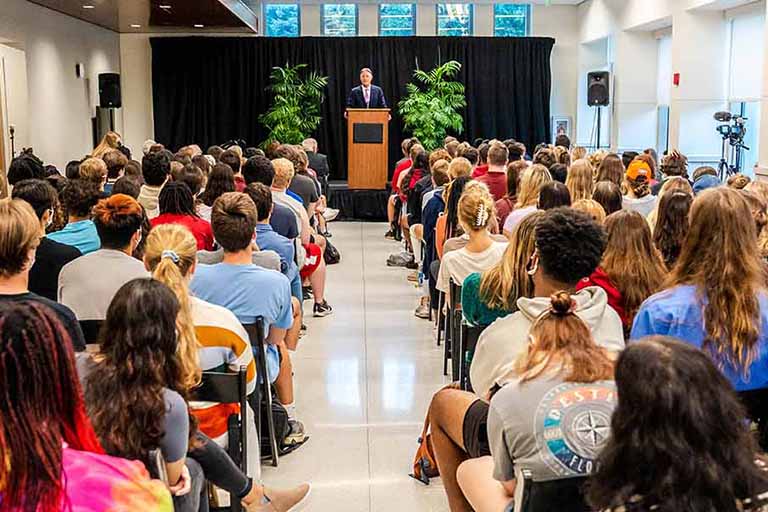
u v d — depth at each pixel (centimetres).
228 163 677
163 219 444
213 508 302
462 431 280
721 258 248
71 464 148
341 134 1465
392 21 1509
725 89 1069
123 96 1478
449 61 1448
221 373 293
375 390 499
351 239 1090
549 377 206
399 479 380
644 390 141
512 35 1512
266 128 1465
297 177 754
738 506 139
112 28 1369
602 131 1405
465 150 830
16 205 266
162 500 156
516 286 320
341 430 438
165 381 219
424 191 809
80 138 1234
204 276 356
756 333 248
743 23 1026
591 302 246
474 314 342
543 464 201
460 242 482
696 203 255
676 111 1081
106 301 311
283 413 406
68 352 141
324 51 1449
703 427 138
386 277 840
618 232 318
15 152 981
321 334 625
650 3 1164
